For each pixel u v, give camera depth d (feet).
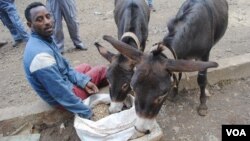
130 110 5.05
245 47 7.98
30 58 4.90
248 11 10.12
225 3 6.27
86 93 5.86
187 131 5.63
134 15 6.03
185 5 5.34
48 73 4.91
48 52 4.99
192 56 5.22
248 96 6.26
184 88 6.51
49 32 5.10
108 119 5.00
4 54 9.21
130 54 4.21
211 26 5.33
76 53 8.71
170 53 4.41
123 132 4.96
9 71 8.24
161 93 3.90
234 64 6.55
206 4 5.30
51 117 6.00
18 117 5.90
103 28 10.03
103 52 5.13
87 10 11.54
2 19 9.35
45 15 4.98
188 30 4.81
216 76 6.53
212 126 5.69
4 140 5.72
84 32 9.87
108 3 12.05
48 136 5.85
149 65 3.99
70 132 5.85
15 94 7.20
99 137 4.99
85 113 5.34
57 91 5.07
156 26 9.74
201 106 5.92
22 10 11.94
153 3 11.56
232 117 5.82
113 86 4.91
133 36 5.50
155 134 4.90
